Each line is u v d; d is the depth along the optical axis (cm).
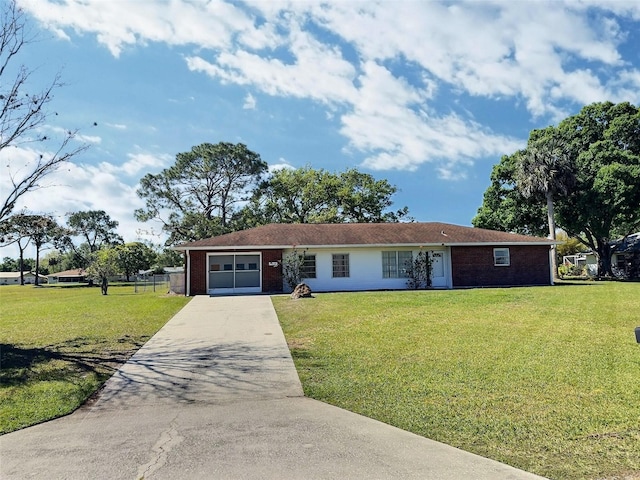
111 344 911
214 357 770
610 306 1280
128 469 348
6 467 360
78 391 591
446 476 320
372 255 2327
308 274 2267
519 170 3105
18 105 1052
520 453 359
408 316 1149
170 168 3931
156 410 511
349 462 349
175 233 4038
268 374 651
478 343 797
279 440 402
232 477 328
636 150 3150
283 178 4225
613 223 3195
